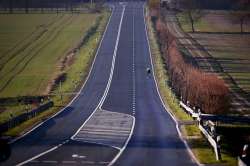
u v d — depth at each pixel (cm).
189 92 15025
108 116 13625
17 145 9075
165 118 13325
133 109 15175
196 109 13325
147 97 17738
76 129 11194
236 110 15700
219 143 8631
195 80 14888
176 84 19025
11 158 7862
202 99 14000
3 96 19475
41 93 19525
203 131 10412
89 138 10056
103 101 16850
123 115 13900
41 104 15312
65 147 8931
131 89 19362
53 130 10975
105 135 10506
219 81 14638
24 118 12250
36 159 7794
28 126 11400
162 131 11131
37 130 10931
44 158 7894
